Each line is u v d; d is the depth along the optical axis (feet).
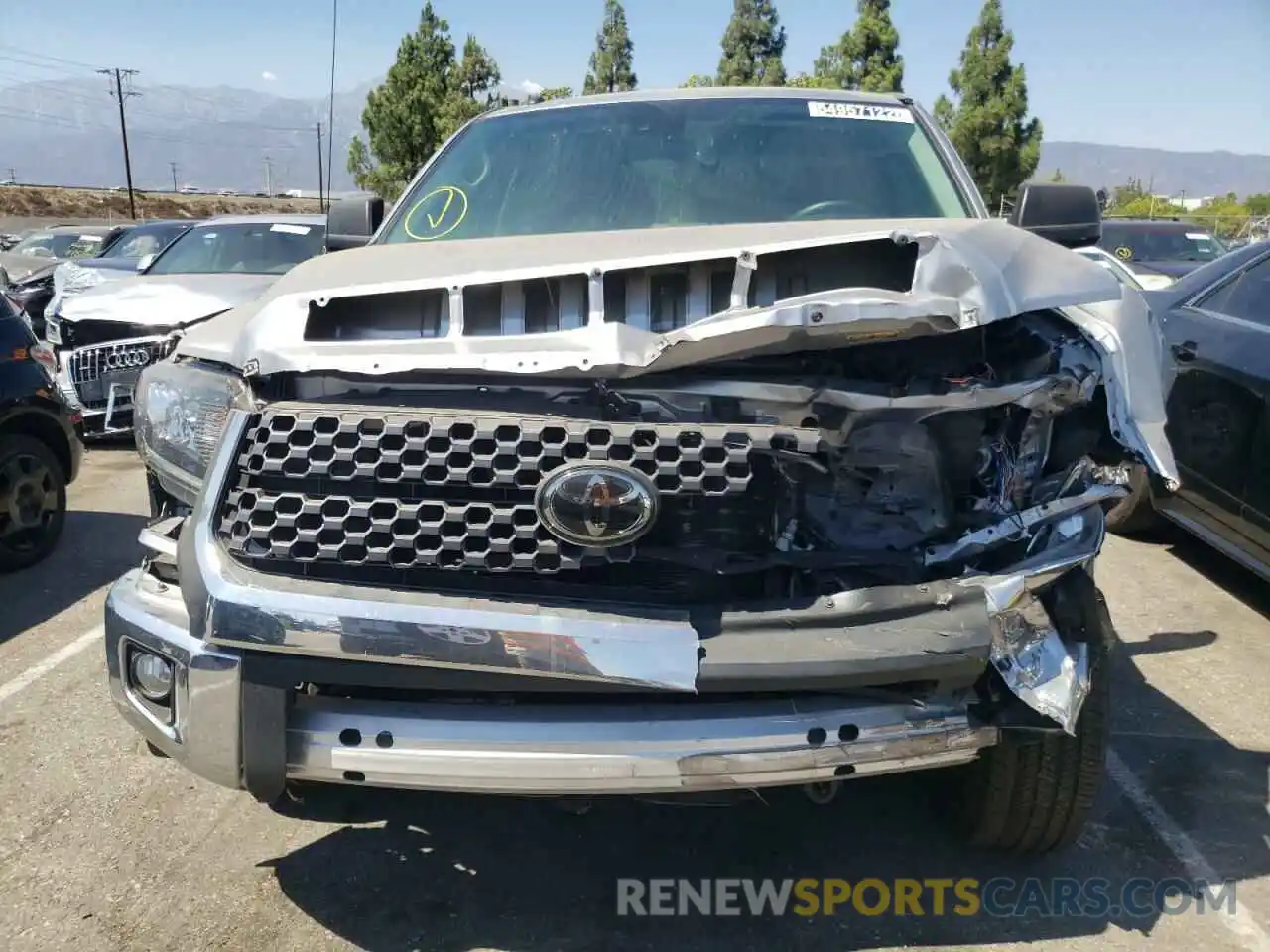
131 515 22.68
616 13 121.49
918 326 7.70
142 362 26.71
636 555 7.57
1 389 18.56
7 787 11.52
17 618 16.80
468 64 86.07
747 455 7.46
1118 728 12.75
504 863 10.10
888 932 9.06
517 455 7.42
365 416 7.64
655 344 7.64
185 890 9.67
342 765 7.62
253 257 30.71
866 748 7.62
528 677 7.32
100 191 240.53
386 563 7.47
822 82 107.45
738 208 11.82
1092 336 8.68
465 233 12.04
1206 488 16.72
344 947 8.88
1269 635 15.72
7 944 8.89
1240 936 8.98
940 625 7.53
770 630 7.45
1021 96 107.04
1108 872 9.89
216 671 7.71
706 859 10.16
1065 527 8.32
